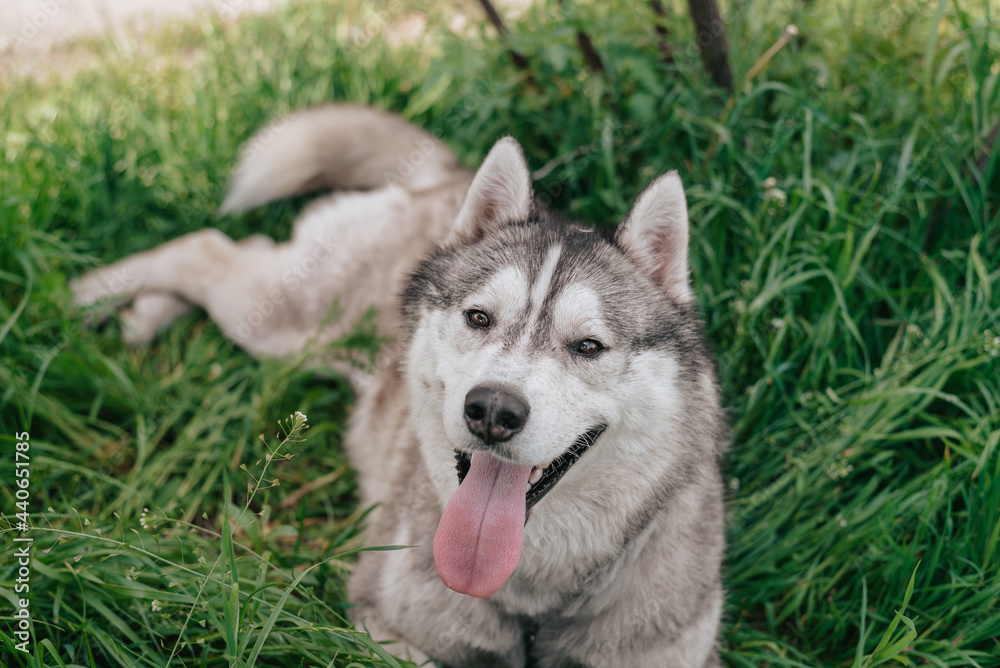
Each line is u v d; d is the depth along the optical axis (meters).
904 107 3.76
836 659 2.71
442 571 2.12
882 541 2.77
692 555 2.44
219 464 3.26
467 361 2.13
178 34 5.92
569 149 3.98
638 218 2.36
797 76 3.87
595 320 2.14
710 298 3.45
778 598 2.95
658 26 4.08
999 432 2.67
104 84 5.12
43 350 3.42
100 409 3.53
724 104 3.86
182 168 4.52
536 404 1.98
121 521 2.46
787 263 3.41
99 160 4.35
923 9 4.03
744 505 3.08
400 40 5.66
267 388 3.45
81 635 2.28
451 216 3.65
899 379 3.02
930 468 3.00
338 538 2.90
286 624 2.41
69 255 3.91
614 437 2.23
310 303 3.85
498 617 2.45
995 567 2.56
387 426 3.22
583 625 2.48
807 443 3.18
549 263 2.22
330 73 5.02
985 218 3.40
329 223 3.90
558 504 2.28
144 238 4.33
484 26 4.55
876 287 3.31
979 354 2.99
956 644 2.44
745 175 3.69
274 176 4.35
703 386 2.39
